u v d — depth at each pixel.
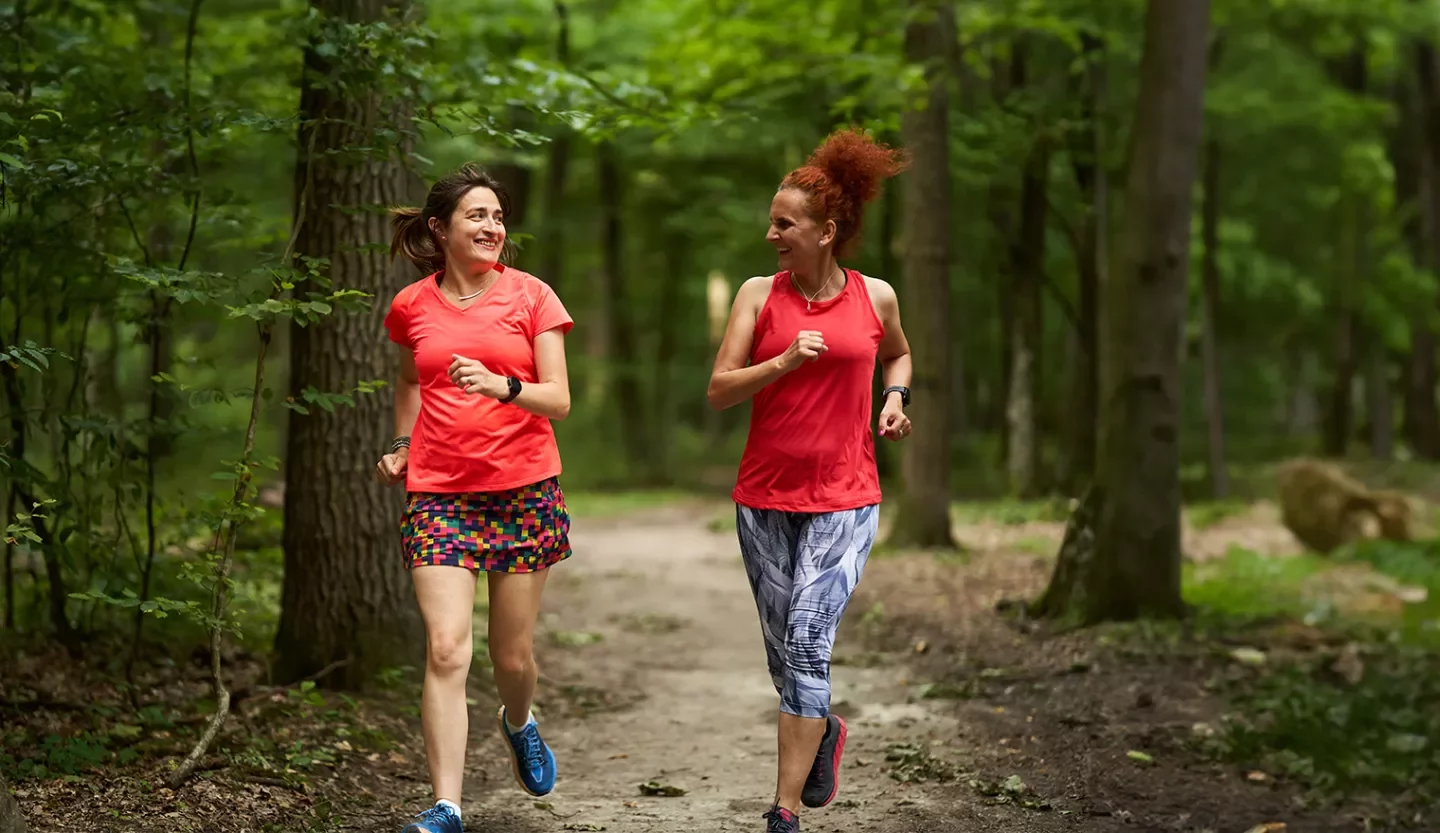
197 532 6.68
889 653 8.59
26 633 6.44
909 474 14.29
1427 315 26.16
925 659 8.28
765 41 13.28
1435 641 8.49
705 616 10.49
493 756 5.80
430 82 6.62
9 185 5.18
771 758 5.89
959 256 22.27
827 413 4.25
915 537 14.17
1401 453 29.00
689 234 27.12
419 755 5.56
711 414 41.94
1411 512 14.12
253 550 9.06
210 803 4.39
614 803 5.07
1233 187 26.06
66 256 5.62
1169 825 4.85
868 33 13.67
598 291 32.69
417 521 4.13
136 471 6.09
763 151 21.94
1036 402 20.03
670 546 15.59
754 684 7.77
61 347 6.64
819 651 4.18
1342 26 20.84
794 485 4.29
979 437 35.56
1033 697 6.97
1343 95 20.05
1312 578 12.16
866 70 11.71
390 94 5.73
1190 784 5.39
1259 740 5.97
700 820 4.79
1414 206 26.81
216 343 15.84
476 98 7.13
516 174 22.80
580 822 4.73
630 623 10.02
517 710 4.48
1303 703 6.54
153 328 6.11
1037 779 5.38
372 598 6.41
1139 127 9.02
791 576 4.34
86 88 5.78
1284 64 20.41
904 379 4.52
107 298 5.90
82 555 6.32
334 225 6.24
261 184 15.24
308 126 5.96
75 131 5.44
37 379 6.60
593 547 15.43
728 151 22.16
